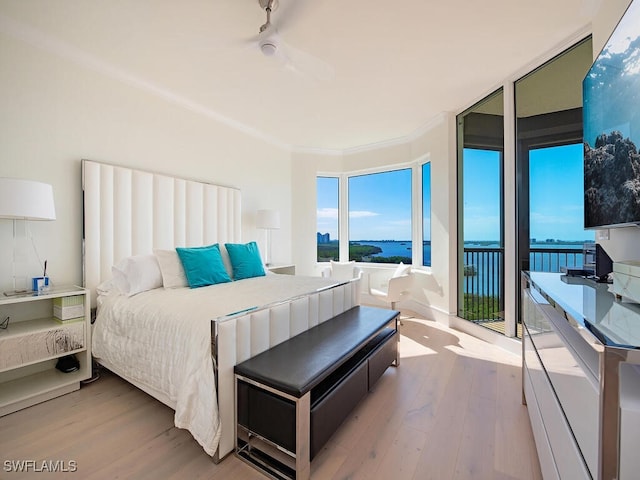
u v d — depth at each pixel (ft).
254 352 5.26
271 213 12.77
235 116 11.80
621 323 2.58
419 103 10.61
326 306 7.50
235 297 6.52
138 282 7.36
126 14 6.23
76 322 6.74
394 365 7.93
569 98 7.32
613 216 4.34
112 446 4.88
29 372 6.82
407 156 14.44
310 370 4.61
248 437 4.76
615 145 4.28
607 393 2.16
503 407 6.03
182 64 8.13
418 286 13.61
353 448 4.89
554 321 3.71
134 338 6.12
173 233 9.86
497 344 9.39
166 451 4.80
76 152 7.79
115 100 8.55
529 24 6.46
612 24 5.12
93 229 7.93
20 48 6.82
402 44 7.18
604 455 2.18
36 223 7.14
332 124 12.69
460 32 6.73
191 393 4.71
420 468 4.46
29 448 4.81
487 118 9.99
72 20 6.44
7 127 6.68
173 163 10.09
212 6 5.96
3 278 6.65
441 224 11.93
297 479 4.09
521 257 8.79
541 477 4.26
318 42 7.09
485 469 4.43
